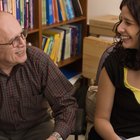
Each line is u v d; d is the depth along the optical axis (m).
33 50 1.51
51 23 2.51
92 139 1.46
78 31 2.86
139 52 1.33
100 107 1.45
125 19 1.30
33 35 2.35
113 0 2.79
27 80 1.48
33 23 2.31
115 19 2.63
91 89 1.65
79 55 2.90
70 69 2.99
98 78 1.54
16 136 1.61
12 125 1.54
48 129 1.67
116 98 1.43
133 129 1.40
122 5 1.31
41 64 1.50
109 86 1.43
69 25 2.83
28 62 1.48
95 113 1.48
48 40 2.48
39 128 1.66
